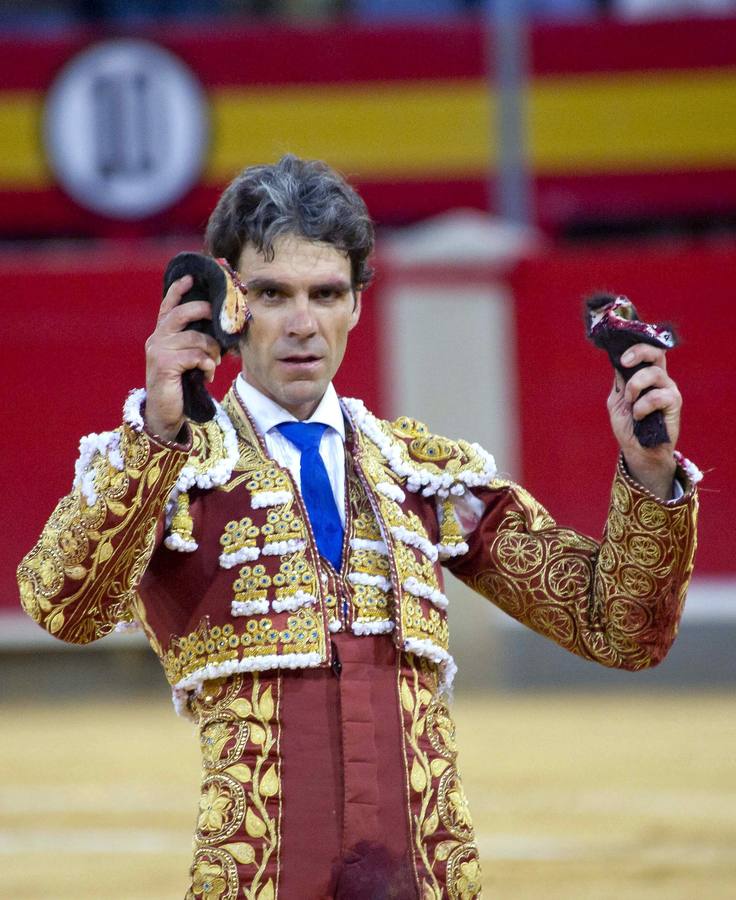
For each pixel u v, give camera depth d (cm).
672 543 675
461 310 2914
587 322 675
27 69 3606
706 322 2895
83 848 1505
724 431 2878
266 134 3641
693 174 3675
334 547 674
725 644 2852
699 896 1301
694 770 1914
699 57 3659
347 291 677
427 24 3656
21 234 3631
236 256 674
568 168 3675
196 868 627
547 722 2395
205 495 670
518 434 2911
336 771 636
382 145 3662
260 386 698
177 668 663
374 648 660
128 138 3625
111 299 2898
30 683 2889
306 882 622
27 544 2873
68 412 2883
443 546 713
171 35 3622
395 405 2917
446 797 651
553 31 3662
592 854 1462
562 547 720
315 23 3647
